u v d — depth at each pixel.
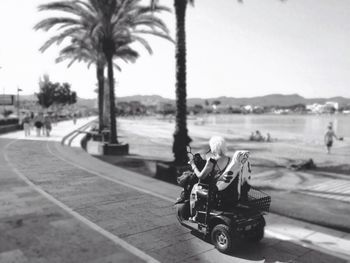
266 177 12.20
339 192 9.77
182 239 4.84
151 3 13.91
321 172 13.41
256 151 21.28
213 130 50.06
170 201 6.73
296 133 49.59
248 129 59.00
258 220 4.62
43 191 7.38
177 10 11.68
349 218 6.96
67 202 6.56
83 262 4.04
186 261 4.17
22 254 4.22
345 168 14.46
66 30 20.00
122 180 8.54
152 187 7.81
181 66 11.67
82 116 103.94
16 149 14.94
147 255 4.29
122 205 6.41
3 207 6.17
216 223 4.61
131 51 24.12
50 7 17.38
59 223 5.36
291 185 10.77
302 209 7.68
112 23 18.05
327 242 4.78
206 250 4.50
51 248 4.42
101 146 18.08
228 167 4.40
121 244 4.60
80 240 4.70
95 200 6.72
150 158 16.53
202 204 4.84
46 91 67.75
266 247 4.62
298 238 4.91
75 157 12.52
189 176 5.12
